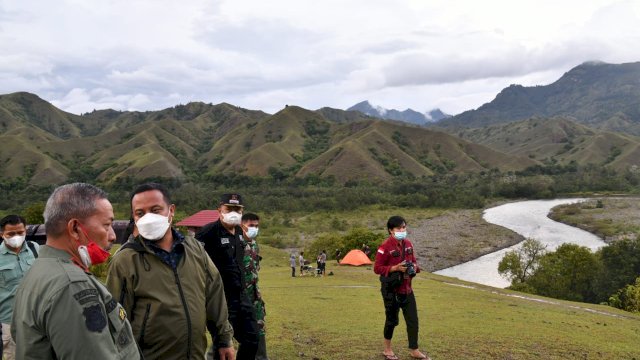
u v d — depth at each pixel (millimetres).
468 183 155500
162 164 193875
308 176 181500
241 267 5270
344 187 158125
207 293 4016
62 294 2455
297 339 9539
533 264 51750
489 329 11383
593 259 44969
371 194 125938
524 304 18859
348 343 9180
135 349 2859
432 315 13711
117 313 2783
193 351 3646
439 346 9203
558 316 15281
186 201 105125
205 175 196125
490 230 82250
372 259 46156
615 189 142000
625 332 12734
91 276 2742
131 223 4234
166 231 3689
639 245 47875
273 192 142250
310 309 14344
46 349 2477
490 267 58188
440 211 111875
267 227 91125
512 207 116125
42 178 175875
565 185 143000
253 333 5207
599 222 85688
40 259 2664
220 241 5145
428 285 24547
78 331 2424
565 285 44531
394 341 9398
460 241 73875
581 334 11562
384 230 86375
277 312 13391
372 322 11859
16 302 2566
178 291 3607
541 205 118562
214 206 99562
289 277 29359
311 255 49281
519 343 9781
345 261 36562
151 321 3484
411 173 194000
